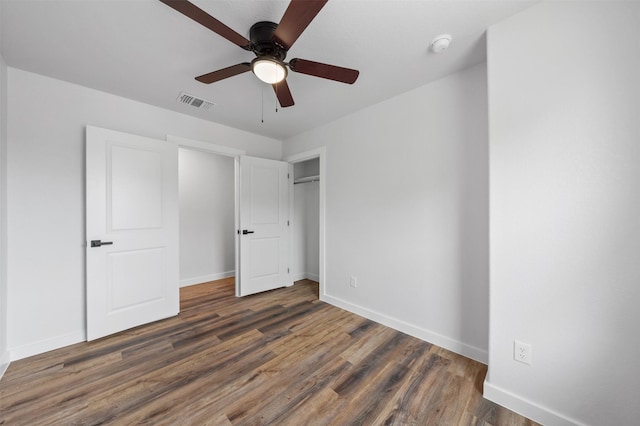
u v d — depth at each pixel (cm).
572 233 121
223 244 418
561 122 124
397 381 160
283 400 144
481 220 180
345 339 213
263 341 210
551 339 126
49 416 132
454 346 193
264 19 139
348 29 147
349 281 276
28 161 191
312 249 404
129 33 151
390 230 237
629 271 108
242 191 321
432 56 174
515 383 136
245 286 322
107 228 218
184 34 152
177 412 135
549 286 127
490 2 128
